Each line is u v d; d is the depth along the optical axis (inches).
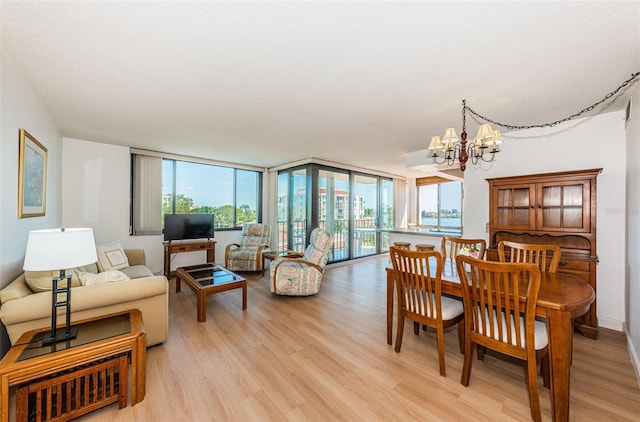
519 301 63.1
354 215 241.0
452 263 106.0
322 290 155.9
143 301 86.3
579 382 72.1
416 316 82.1
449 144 92.4
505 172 134.3
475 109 103.4
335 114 109.4
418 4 50.6
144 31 59.0
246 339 95.7
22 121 82.3
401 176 286.0
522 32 58.4
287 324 108.7
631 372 76.7
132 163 173.9
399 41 62.2
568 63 70.7
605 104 98.4
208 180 212.2
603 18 53.6
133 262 148.6
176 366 78.9
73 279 78.7
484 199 141.9
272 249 241.0
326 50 66.0
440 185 284.2
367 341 95.1
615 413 61.1
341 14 53.5
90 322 72.8
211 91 89.1
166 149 173.6
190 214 184.7
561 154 118.3
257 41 62.6
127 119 117.2
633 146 89.0
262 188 244.2
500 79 79.9
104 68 75.1
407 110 104.8
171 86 85.7
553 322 58.4
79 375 58.4
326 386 70.4
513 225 123.7
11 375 51.6
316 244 150.7
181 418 59.6
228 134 139.3
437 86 84.7
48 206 116.3
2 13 52.9
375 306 130.0
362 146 163.6
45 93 91.3
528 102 96.3
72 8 51.9
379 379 73.5
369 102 97.2
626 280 100.8
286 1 49.9
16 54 68.4
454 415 60.6
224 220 221.1
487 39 61.1
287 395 67.0
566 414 56.9
